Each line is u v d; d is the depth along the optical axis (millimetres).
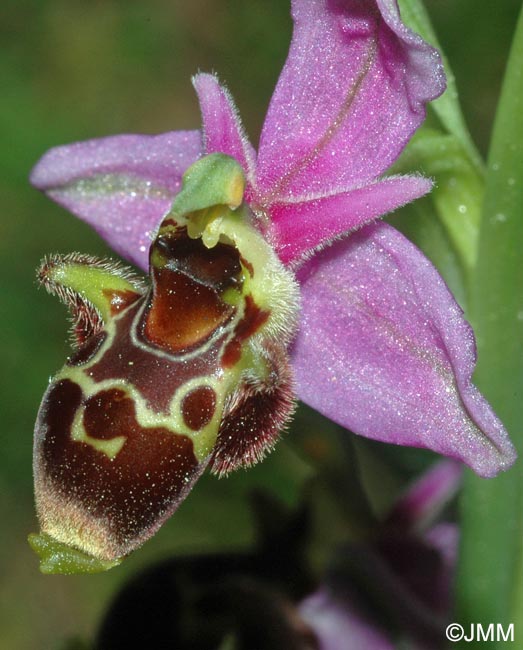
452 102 105
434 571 119
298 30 101
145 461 97
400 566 119
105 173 108
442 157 105
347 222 101
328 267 103
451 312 99
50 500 97
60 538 96
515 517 106
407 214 107
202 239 101
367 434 102
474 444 99
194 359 99
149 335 100
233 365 99
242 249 101
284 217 102
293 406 100
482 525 107
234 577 119
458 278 107
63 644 119
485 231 104
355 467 117
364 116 101
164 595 118
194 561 119
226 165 99
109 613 119
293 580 119
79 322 102
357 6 99
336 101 101
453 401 100
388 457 118
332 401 103
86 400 98
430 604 119
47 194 109
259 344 100
